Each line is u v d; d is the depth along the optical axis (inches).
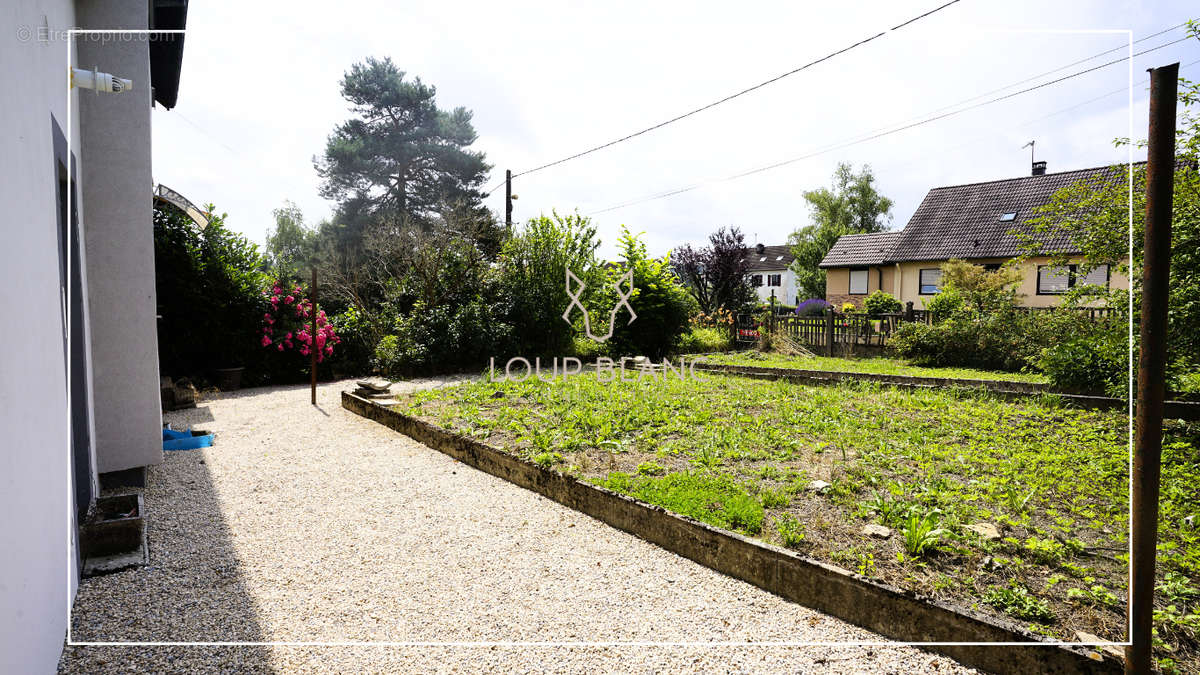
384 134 1069.1
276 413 325.7
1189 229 186.4
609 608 119.5
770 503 155.4
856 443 215.3
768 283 1931.6
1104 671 87.7
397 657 102.8
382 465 221.0
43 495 92.4
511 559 141.8
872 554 125.0
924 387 334.6
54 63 126.4
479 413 274.7
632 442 219.8
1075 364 294.2
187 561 139.3
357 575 133.3
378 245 732.0
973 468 182.9
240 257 433.1
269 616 115.5
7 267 79.1
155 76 298.7
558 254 528.7
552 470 184.9
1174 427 218.5
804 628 112.0
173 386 345.1
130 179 204.8
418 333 468.1
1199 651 92.9
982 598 107.4
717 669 99.3
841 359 539.2
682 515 146.5
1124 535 136.0
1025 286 802.2
